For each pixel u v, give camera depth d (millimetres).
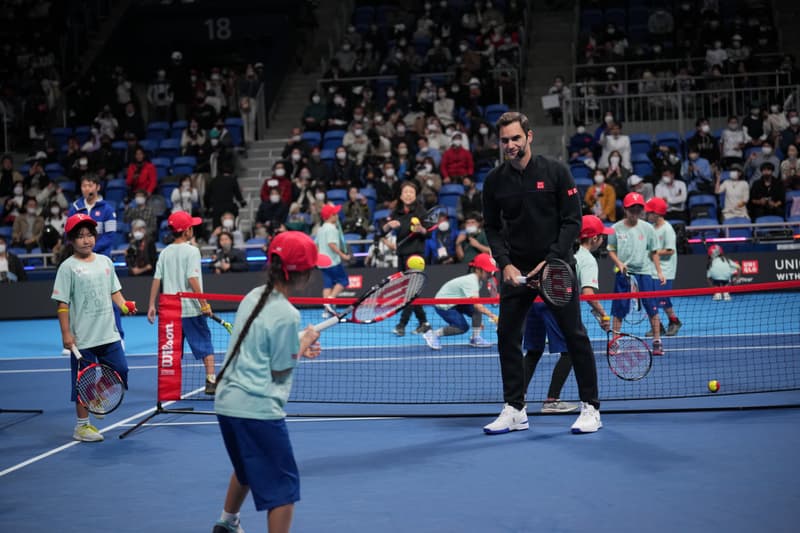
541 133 23547
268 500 4320
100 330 7652
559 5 27734
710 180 19781
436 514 5211
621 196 19234
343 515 5254
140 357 12969
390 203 19406
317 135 23609
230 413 4340
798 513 5000
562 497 5461
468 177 19125
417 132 22406
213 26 30094
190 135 23750
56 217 20672
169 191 22062
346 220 19531
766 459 6164
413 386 9648
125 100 26125
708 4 25656
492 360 11227
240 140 24484
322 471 6289
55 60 28188
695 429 7168
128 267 18812
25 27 28328
